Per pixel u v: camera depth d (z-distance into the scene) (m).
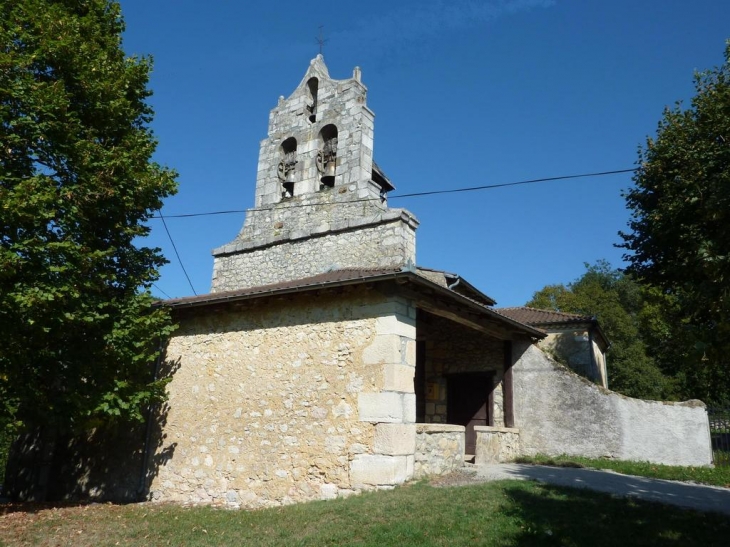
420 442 8.88
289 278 13.86
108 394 9.51
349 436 8.67
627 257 13.91
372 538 5.71
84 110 9.64
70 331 9.34
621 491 7.91
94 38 10.27
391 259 12.35
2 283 7.79
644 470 10.22
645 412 11.48
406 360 8.79
